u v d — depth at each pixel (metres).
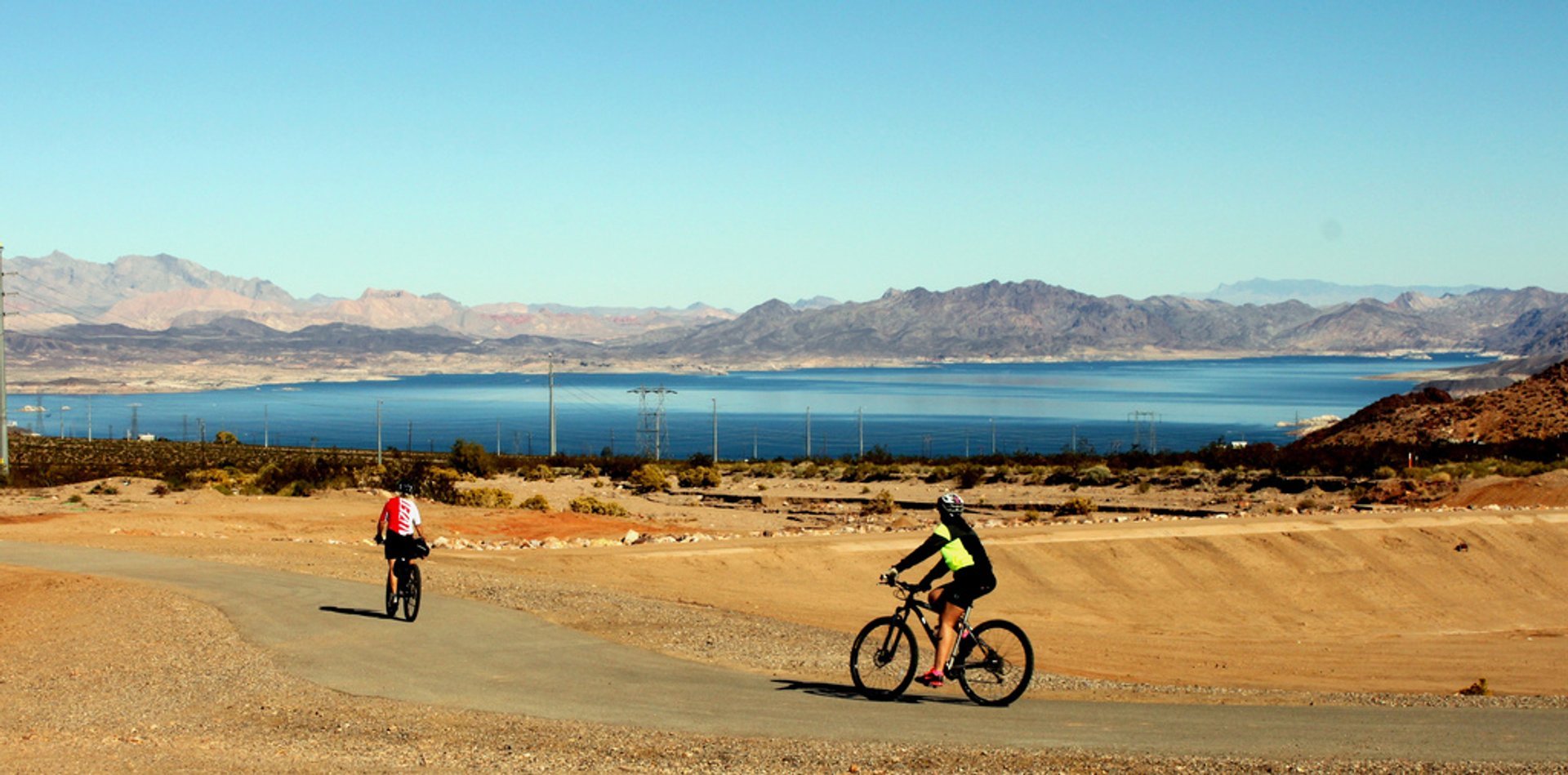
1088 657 20.25
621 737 10.99
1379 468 67.75
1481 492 56.59
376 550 30.47
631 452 190.88
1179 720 12.07
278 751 10.48
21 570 23.66
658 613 19.98
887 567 30.84
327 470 56.91
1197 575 33.25
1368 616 31.73
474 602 20.27
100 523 37.06
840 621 22.38
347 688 13.41
